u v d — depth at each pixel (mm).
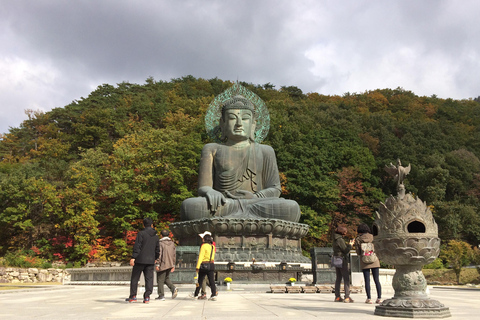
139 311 8039
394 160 55312
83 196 37156
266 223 21703
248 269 18188
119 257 36500
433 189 49000
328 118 66312
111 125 65562
